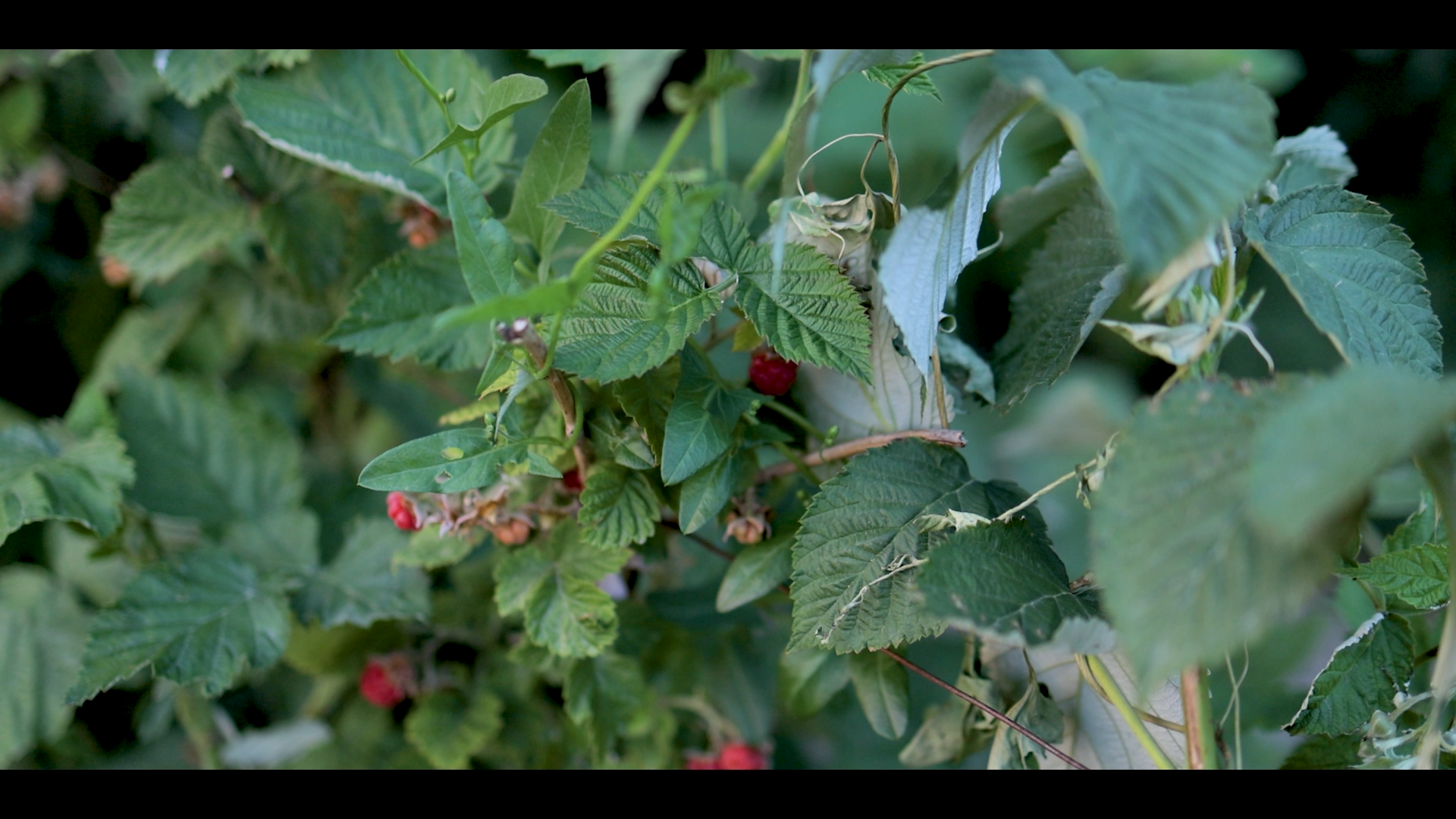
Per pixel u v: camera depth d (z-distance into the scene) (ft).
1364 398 1.86
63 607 2.91
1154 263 1.84
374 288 2.49
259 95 2.54
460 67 2.59
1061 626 2.03
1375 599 2.25
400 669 2.80
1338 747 2.26
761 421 2.43
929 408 2.33
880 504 2.21
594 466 2.27
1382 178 4.07
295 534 2.78
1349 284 2.14
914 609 2.17
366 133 2.56
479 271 2.10
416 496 2.36
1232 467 1.92
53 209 3.12
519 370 2.13
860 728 3.19
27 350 3.22
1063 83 1.92
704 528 2.64
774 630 2.83
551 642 2.35
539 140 2.27
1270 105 1.91
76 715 2.98
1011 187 3.40
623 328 2.15
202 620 2.51
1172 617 1.89
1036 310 2.36
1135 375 3.98
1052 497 3.73
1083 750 2.34
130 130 3.06
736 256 2.22
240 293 3.05
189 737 3.04
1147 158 1.87
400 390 3.18
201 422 2.81
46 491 2.49
